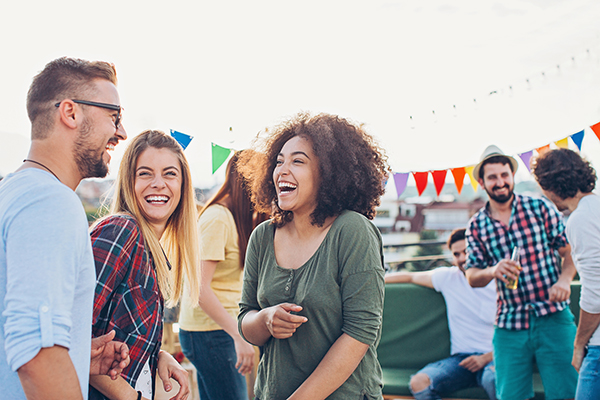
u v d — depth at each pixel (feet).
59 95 3.19
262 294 4.21
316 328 3.92
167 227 4.89
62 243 2.72
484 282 8.91
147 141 4.48
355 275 3.82
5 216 2.74
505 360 8.62
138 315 3.78
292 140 4.22
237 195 7.01
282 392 4.03
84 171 3.37
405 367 10.32
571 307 9.89
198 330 6.81
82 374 2.98
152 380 4.09
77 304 2.95
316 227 4.18
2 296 2.77
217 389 6.81
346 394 3.88
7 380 2.85
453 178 9.25
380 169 4.55
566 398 8.23
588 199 6.48
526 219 8.91
